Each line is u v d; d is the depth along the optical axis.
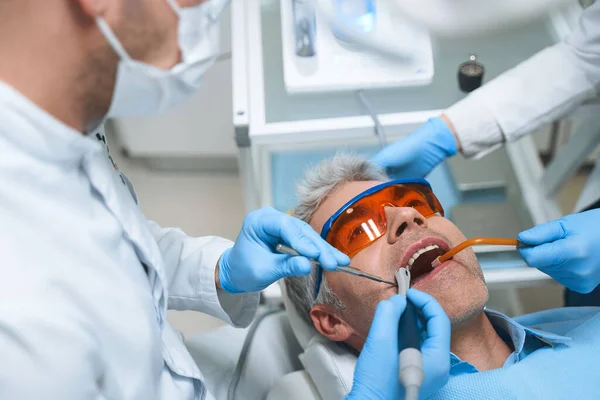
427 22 0.71
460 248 1.01
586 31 1.19
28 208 0.65
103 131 0.89
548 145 2.16
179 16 0.64
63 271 0.66
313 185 1.19
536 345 1.12
